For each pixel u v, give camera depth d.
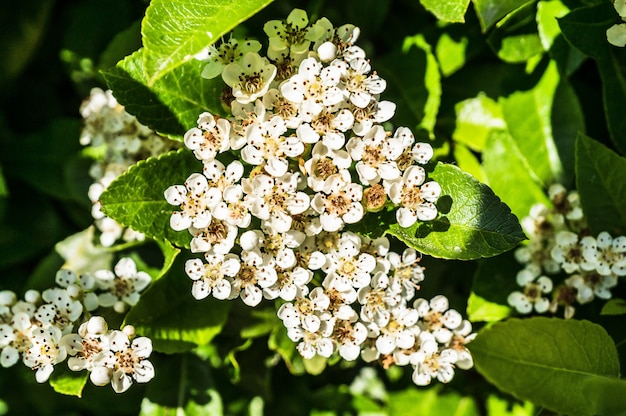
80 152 0.32
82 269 0.31
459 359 0.28
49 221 0.33
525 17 0.29
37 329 0.27
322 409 0.33
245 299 0.26
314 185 0.26
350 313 0.27
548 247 0.29
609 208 0.28
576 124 0.30
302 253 0.27
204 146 0.26
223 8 0.24
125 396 0.32
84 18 0.33
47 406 0.33
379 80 0.26
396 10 0.31
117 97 0.27
